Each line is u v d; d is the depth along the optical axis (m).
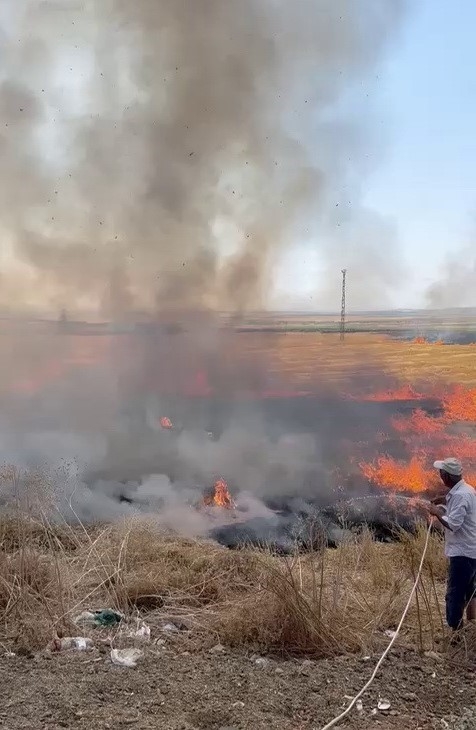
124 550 6.09
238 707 3.55
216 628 4.74
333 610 4.78
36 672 3.94
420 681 4.00
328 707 3.62
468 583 4.72
